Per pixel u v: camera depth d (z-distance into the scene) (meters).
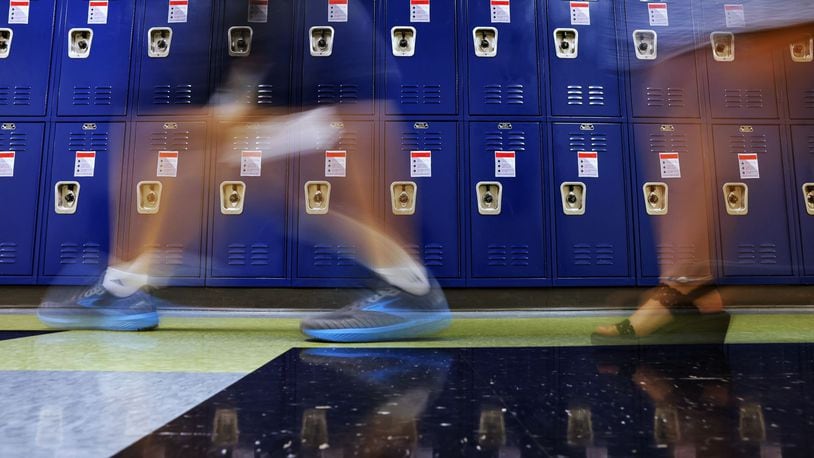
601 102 2.68
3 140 2.65
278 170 2.61
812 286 2.59
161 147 2.63
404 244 2.56
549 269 2.55
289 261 2.56
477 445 0.50
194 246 2.57
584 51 2.70
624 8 2.74
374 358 1.12
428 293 1.85
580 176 2.62
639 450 0.48
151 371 0.95
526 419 0.60
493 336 1.61
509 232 2.57
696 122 2.68
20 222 2.59
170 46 2.70
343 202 2.59
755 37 2.73
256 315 2.47
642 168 2.64
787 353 1.16
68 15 2.73
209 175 2.61
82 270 2.56
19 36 2.71
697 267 2.58
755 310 2.53
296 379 0.86
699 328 1.39
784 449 0.48
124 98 2.67
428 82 2.67
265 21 2.71
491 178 2.60
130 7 2.73
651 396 0.72
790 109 2.70
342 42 2.69
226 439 0.52
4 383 0.82
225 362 1.07
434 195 2.59
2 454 0.47
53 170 2.63
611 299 2.55
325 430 0.55
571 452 0.48
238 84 2.67
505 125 2.64
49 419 0.60
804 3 2.71
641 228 2.60
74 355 1.18
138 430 0.55
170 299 2.54
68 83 2.69
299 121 2.64
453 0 2.72
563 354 1.17
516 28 2.70
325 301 2.54
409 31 2.70
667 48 2.72
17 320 2.16
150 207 2.60
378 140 2.63
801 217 2.63
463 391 0.76
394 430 0.55
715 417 0.61
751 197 2.63
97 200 2.61
